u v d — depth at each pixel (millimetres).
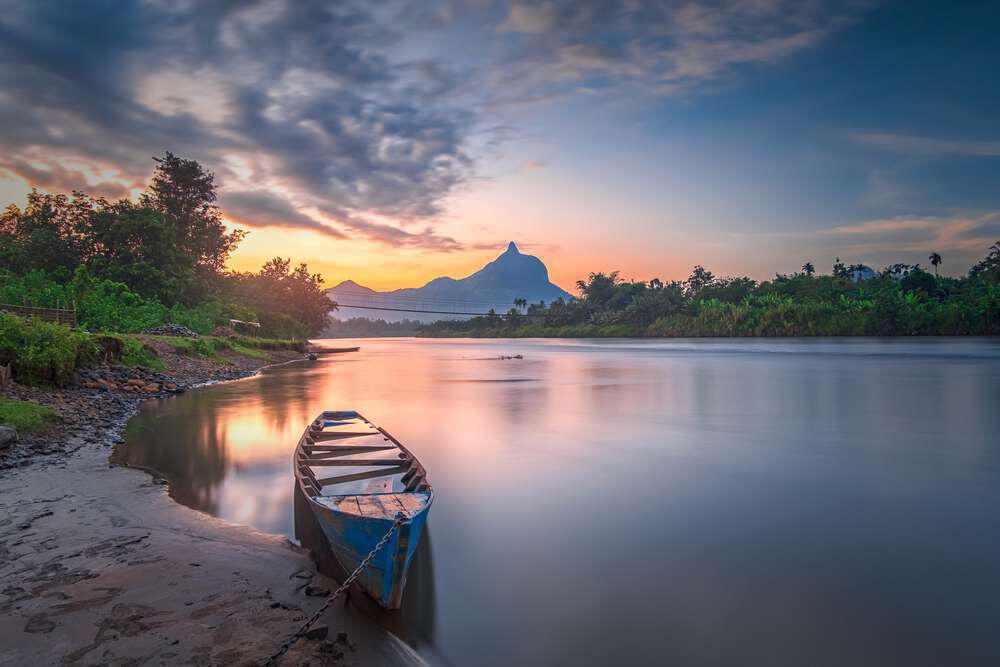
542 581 6156
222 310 55500
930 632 5094
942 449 12797
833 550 7012
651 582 6125
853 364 41656
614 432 15086
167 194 63219
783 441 13773
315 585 5684
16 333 16531
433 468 11211
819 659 4699
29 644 4426
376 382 30031
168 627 4746
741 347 79062
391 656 4574
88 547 6438
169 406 18656
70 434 12320
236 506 8242
